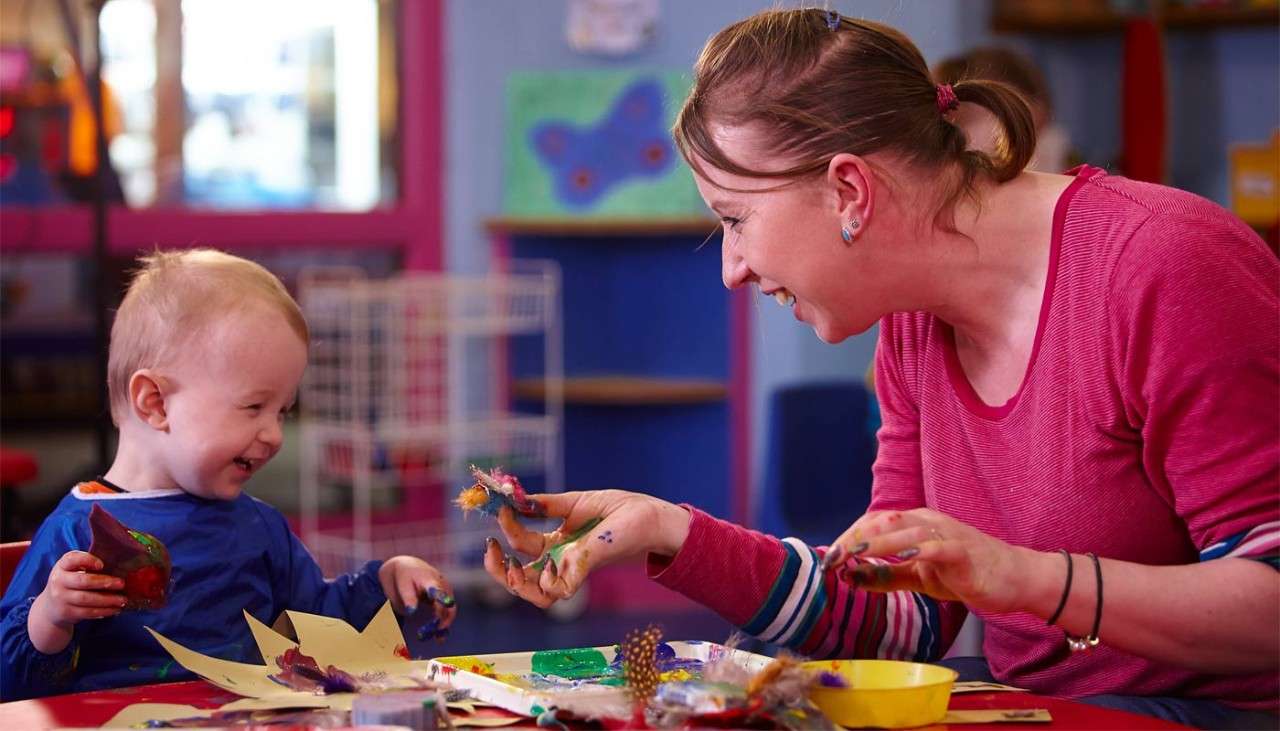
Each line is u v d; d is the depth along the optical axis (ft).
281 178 15.37
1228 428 4.09
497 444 15.30
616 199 15.44
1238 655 3.98
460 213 15.57
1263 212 16.37
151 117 14.93
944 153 4.51
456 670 4.05
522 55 15.49
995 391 4.77
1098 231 4.42
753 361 15.64
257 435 5.47
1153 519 4.47
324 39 15.38
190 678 5.20
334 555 15.03
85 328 15.56
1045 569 3.92
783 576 4.69
